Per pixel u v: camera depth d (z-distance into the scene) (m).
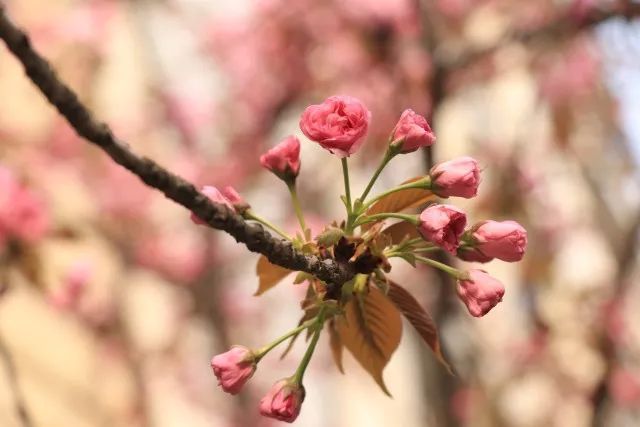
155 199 2.39
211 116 2.46
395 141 0.85
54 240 1.18
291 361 2.44
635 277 2.01
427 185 0.85
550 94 1.89
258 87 2.12
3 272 1.14
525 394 2.11
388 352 0.88
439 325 1.35
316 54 1.88
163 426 2.54
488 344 2.19
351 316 0.88
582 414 1.99
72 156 2.24
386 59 1.69
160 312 2.64
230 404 2.44
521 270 2.01
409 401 2.42
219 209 0.80
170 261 2.29
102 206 2.31
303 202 2.23
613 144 2.25
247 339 2.39
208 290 2.28
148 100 2.54
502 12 1.81
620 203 2.38
